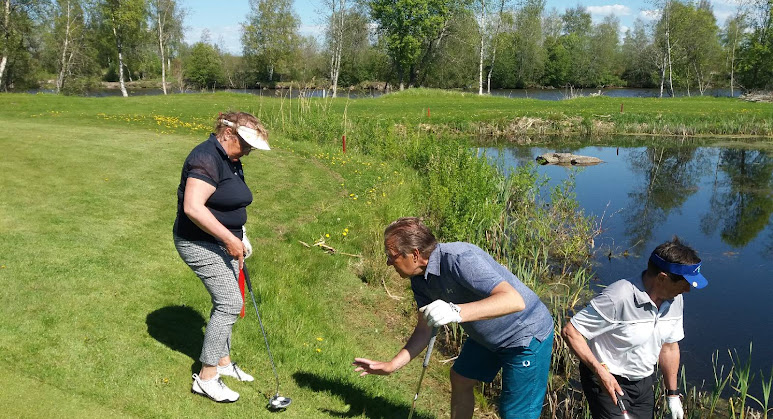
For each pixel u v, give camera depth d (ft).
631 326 10.85
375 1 168.25
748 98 138.00
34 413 10.68
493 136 85.25
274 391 13.21
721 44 213.25
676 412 11.91
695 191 50.60
